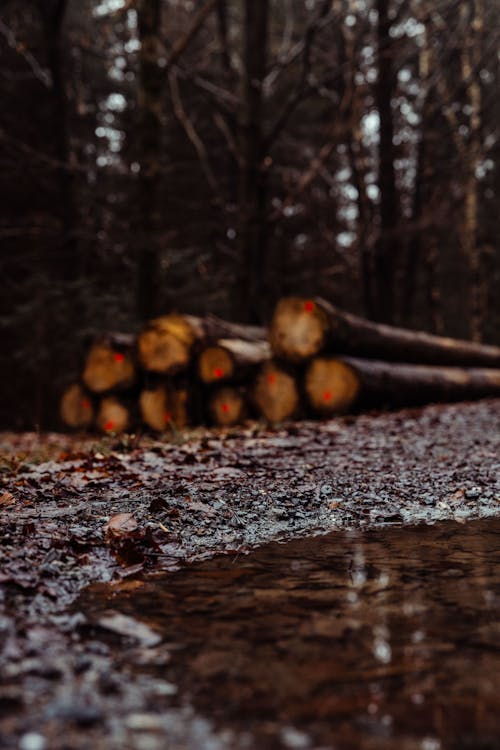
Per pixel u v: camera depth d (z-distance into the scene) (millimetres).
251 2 13133
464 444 5484
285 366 8461
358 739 1212
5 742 1212
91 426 9070
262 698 1384
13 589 2105
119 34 14195
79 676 1507
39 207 17562
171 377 8438
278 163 19078
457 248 25641
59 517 3002
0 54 16812
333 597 2051
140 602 2043
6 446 7480
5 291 16422
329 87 15867
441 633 1731
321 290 21422
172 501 3350
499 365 14242
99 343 8844
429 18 13938
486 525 3072
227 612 1933
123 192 16234
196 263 13617
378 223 17547
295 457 4855
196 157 19672
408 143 17469
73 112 18172
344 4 16328
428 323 25078
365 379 8250
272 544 2797
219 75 16781
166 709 1343
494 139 17406
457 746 1185
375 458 4812
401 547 2686
